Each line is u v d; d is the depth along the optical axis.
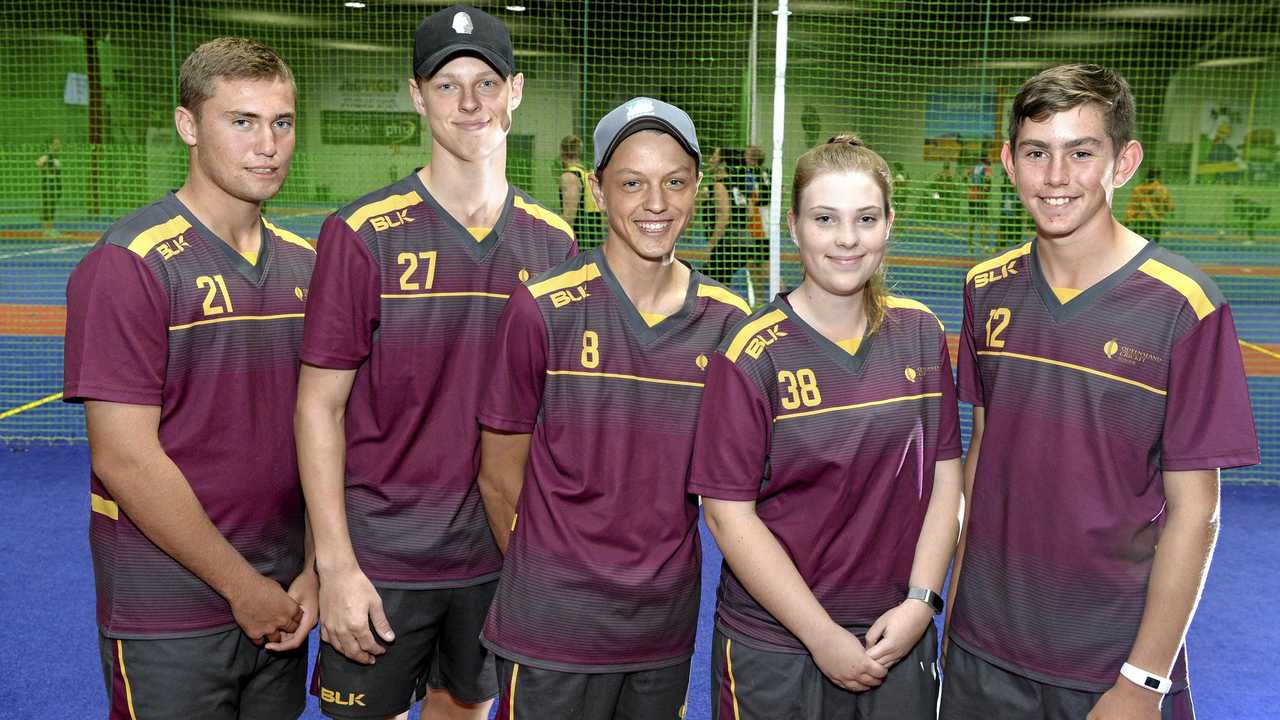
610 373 1.88
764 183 8.47
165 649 1.88
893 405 1.84
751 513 1.82
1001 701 1.86
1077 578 1.76
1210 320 1.66
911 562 1.89
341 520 1.98
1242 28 19.45
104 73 20.38
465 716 2.34
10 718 2.86
